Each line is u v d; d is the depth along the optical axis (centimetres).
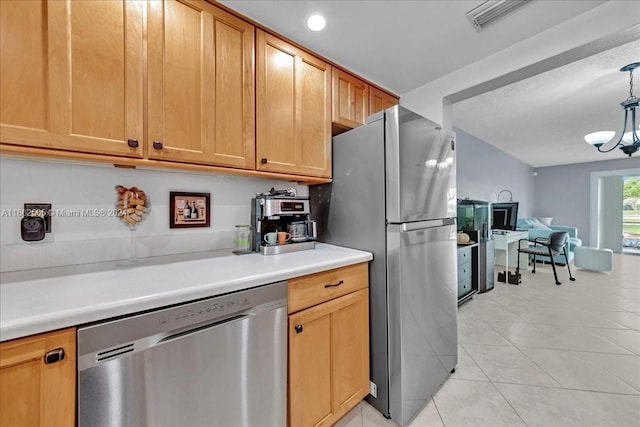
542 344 219
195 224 153
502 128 399
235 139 133
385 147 146
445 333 174
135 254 134
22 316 66
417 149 152
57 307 72
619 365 189
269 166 145
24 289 87
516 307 300
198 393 90
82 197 122
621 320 263
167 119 113
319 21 144
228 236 165
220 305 95
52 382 68
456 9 137
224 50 129
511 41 163
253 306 103
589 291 354
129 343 77
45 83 90
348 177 169
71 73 93
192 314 88
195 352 89
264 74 144
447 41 162
